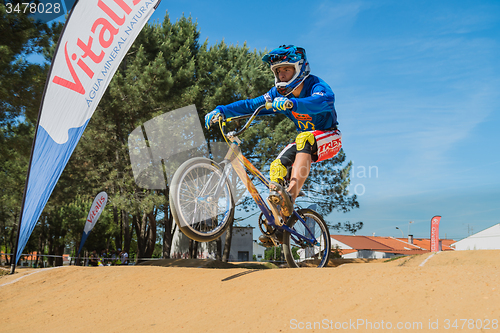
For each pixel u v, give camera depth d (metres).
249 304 2.58
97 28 6.10
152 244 17.34
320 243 4.14
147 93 13.81
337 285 2.48
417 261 11.84
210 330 2.30
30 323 3.52
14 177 15.48
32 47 11.40
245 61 16.64
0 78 10.17
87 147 13.96
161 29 16.38
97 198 11.80
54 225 24.56
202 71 15.77
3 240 29.48
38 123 6.11
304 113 3.06
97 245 24.77
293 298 2.46
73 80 6.09
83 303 3.91
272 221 3.47
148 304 3.31
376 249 35.56
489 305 1.70
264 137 15.23
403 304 1.96
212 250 22.36
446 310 1.78
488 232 28.61
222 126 3.44
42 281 5.23
